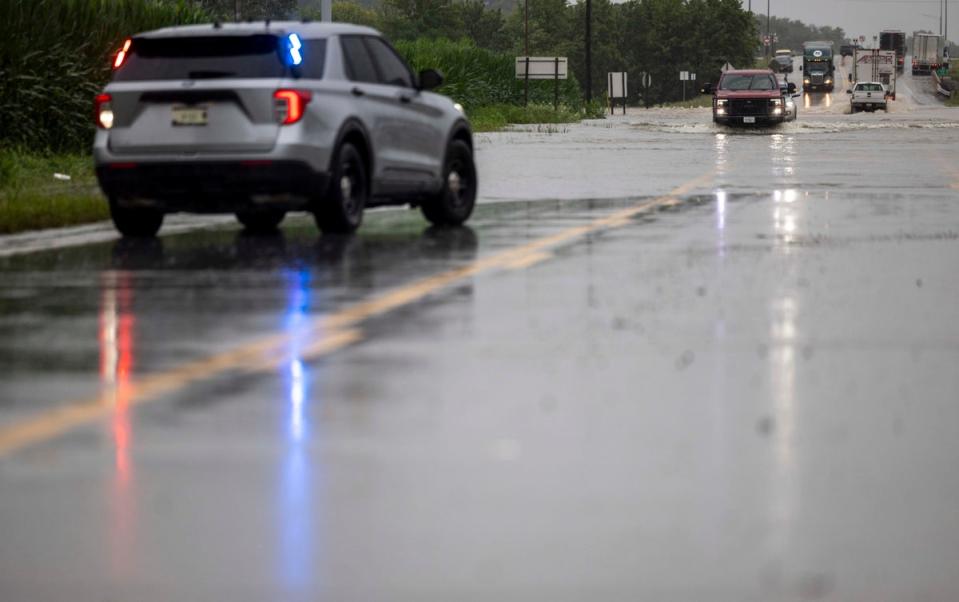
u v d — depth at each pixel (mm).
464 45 142750
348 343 19094
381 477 12461
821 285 24562
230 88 32156
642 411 15031
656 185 50469
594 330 19984
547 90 160625
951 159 66750
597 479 12359
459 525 11086
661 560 10250
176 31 33062
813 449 13445
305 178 32375
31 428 14367
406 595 9578
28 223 35781
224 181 32219
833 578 9867
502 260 28484
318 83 33000
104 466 12891
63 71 58219
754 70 119688
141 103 32625
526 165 62594
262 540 10734
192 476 12539
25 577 10008
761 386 16297
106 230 36031
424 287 24562
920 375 16969
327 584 9797
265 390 16156
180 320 21297
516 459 13039
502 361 17766
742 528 10969
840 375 16938
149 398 15789
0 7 56375
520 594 9602
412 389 16156
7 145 55406
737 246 30672
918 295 23406
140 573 10062
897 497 11828
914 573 9969
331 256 29609
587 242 31734
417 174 36031
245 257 29641
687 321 20766
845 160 66250
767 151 75375
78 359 18172
